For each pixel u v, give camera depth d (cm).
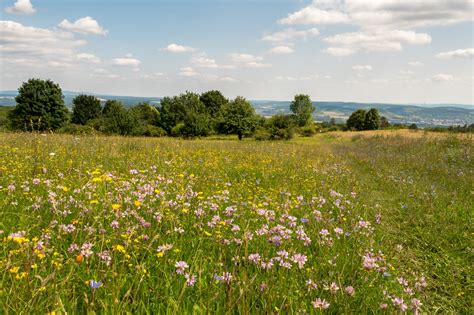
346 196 730
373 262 344
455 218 666
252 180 875
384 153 2017
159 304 268
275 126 6225
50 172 661
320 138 6031
